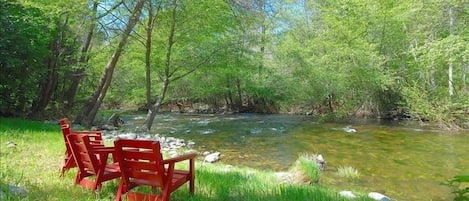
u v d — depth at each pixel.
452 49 14.70
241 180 5.99
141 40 15.87
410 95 18.44
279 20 27.38
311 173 7.38
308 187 5.63
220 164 9.11
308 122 20.83
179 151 11.12
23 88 15.08
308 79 24.50
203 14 14.24
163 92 16.02
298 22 27.16
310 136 14.95
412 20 19.98
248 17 15.75
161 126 19.20
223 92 30.22
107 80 15.91
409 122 19.41
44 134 9.70
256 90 29.23
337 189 6.88
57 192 4.36
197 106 33.12
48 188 4.55
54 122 15.46
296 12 27.41
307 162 7.80
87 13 13.67
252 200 4.52
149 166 4.05
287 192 4.89
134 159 4.14
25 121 12.93
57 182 4.91
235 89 29.69
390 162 9.75
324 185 7.32
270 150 11.84
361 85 21.19
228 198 4.60
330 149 11.87
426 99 17.94
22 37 13.28
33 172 5.47
